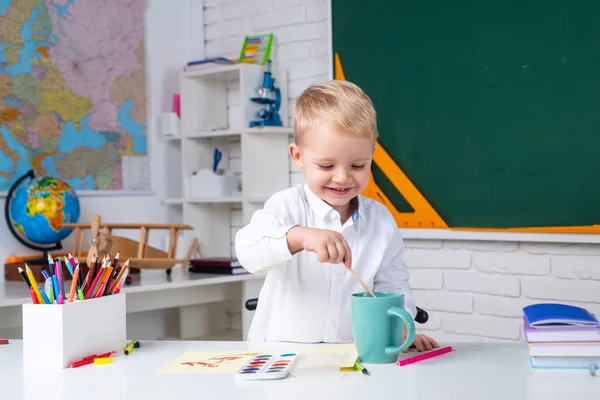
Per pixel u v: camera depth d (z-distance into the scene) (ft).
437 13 8.46
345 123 4.08
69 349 3.82
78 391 3.30
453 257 8.65
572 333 3.49
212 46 11.02
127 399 3.12
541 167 7.77
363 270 4.99
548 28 7.66
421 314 4.83
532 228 7.85
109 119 10.04
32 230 8.45
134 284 7.69
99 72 9.93
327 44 9.69
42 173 9.25
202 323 10.60
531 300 8.07
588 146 7.45
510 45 7.93
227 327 10.96
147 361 3.85
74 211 8.69
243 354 3.92
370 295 3.84
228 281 8.48
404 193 8.80
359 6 9.09
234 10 10.73
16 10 9.02
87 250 9.72
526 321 3.69
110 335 4.09
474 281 8.50
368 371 3.49
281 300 5.02
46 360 3.80
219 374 3.49
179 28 11.07
